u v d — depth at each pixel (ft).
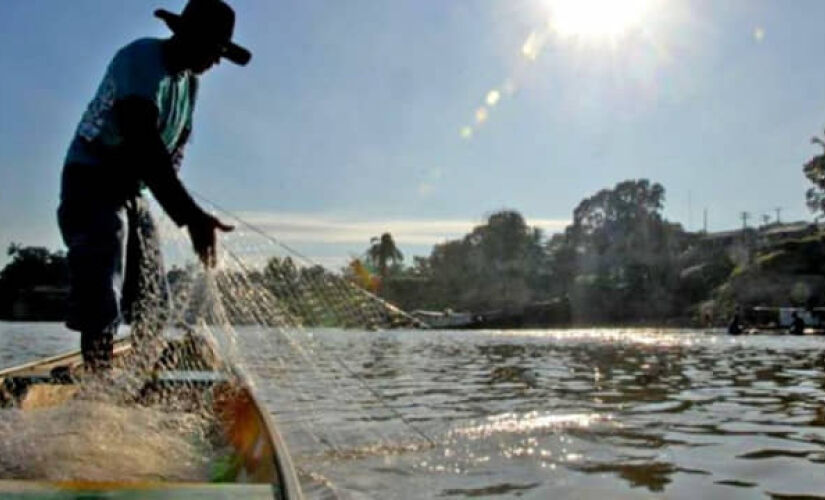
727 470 13.15
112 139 10.61
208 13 10.47
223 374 11.46
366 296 13.30
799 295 213.05
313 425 17.72
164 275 12.19
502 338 92.38
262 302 12.57
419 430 16.97
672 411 20.95
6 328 73.10
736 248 304.50
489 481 12.21
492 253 307.58
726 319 218.18
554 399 23.91
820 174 222.89
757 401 23.41
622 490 11.74
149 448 7.54
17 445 7.14
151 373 11.05
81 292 10.73
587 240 357.00
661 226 344.90
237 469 7.22
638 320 270.26
